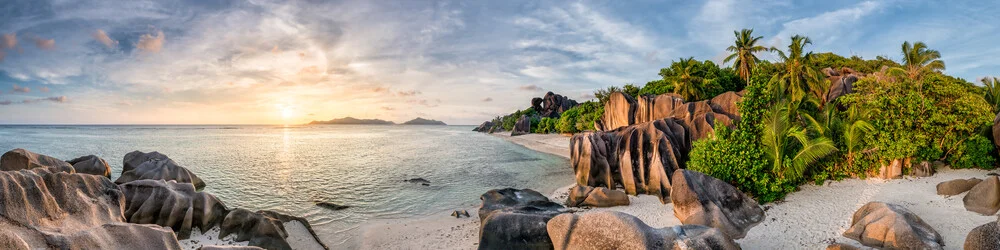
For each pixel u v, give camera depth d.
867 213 14.68
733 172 19.91
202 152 62.31
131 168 29.64
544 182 32.47
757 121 20.56
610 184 26.81
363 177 35.50
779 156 19.73
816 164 21.59
